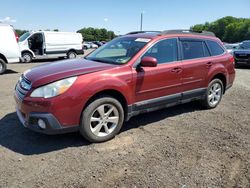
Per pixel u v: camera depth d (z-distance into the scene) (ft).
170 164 13.05
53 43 64.95
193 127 17.97
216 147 15.03
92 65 15.67
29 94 13.78
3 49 40.24
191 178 11.92
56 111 13.48
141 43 17.30
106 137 15.31
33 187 11.06
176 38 18.92
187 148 14.80
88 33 374.43
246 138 16.39
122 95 15.57
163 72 17.38
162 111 21.09
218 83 22.06
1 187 11.02
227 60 22.47
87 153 13.94
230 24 353.92
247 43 56.95
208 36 21.77
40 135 15.89
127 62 16.03
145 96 16.78
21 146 14.52
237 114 20.98
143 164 13.00
